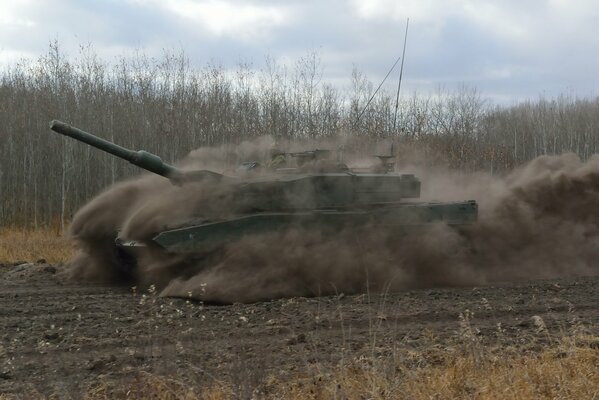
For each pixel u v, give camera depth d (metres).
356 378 7.08
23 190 31.45
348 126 28.11
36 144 31.53
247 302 12.31
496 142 41.59
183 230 12.35
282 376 7.38
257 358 7.64
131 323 10.23
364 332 9.57
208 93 31.56
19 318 10.64
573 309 11.14
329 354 8.33
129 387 6.80
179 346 8.30
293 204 13.22
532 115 54.78
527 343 8.90
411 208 14.08
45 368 7.89
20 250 20.39
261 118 30.70
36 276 15.39
